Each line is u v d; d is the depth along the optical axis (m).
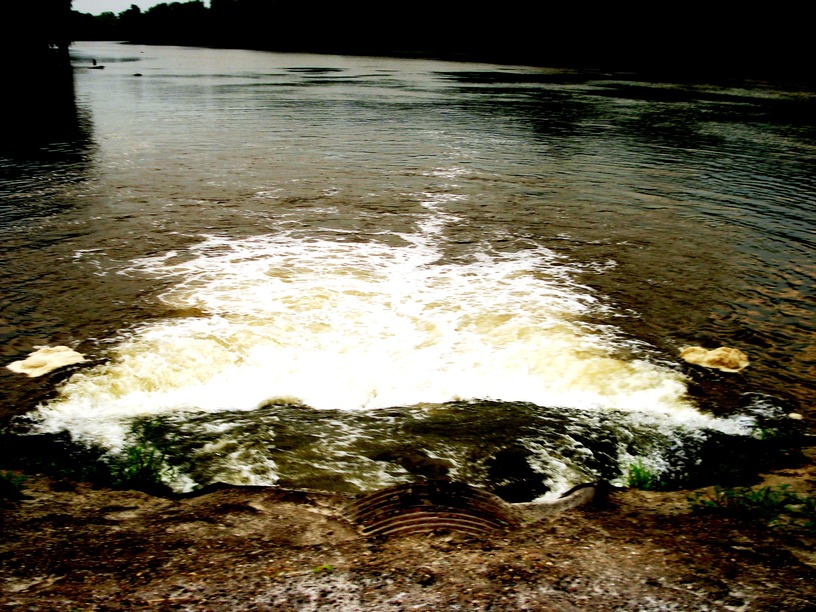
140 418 6.25
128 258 10.25
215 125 25.09
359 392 6.77
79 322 7.99
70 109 29.50
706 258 10.89
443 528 4.38
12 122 24.80
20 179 15.44
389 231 11.95
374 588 3.59
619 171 17.70
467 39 102.06
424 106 32.38
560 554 4.02
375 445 5.92
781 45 60.97
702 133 24.50
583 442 6.04
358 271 9.84
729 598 3.51
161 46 145.50
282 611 3.36
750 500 4.83
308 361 7.25
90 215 12.57
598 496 5.02
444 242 11.40
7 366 6.98
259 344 7.49
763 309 8.94
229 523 4.46
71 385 6.61
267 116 27.95
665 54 70.69
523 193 15.13
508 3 92.81
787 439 6.09
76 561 3.83
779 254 11.15
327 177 16.38
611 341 7.85
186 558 3.91
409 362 7.29
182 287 9.08
